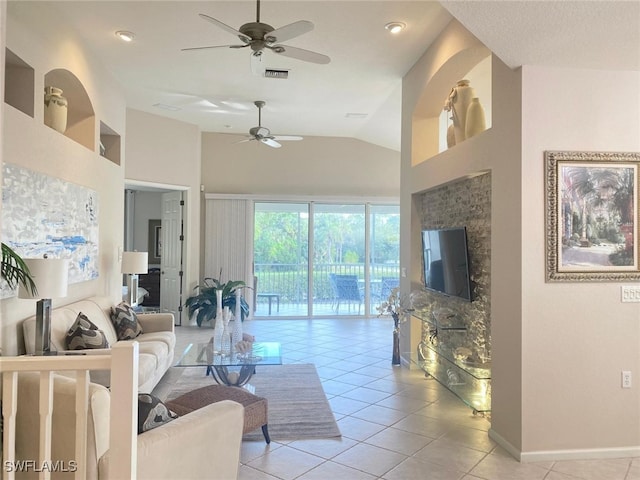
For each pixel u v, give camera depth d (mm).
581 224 3205
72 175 4293
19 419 2072
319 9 3898
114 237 5621
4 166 3119
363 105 6766
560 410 3193
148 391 4000
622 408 3242
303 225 8875
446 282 4660
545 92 3178
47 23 3748
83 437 1831
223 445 2510
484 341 4070
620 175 3227
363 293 8992
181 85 5914
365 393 4531
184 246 8070
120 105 5836
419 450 3297
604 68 3223
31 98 3541
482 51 3928
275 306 8797
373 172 9031
